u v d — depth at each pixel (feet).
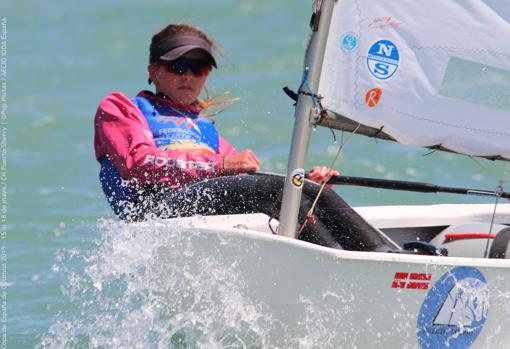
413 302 39.52
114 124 45.83
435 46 39.34
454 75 39.73
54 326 48.49
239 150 84.28
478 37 39.19
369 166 85.05
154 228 41.27
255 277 39.50
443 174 82.99
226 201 43.75
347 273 38.24
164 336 42.75
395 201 74.64
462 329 41.14
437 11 39.09
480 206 54.49
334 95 39.58
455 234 49.37
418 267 38.91
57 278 57.57
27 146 93.09
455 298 40.29
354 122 40.47
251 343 40.73
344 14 39.11
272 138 88.02
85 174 84.43
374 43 39.22
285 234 40.29
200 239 40.09
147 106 47.62
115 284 51.88
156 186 45.19
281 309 39.45
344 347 39.63
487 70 39.78
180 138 47.03
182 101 48.08
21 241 65.67
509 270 40.83
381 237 43.11
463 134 40.60
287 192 40.27
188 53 47.32
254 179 43.86
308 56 39.58
